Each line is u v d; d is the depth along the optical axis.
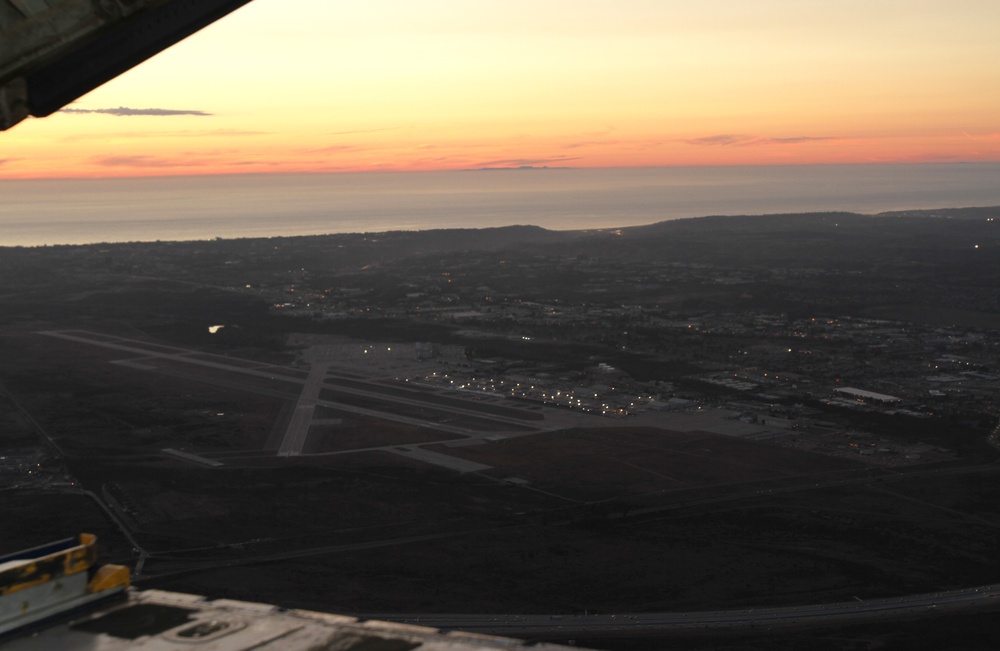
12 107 8.11
